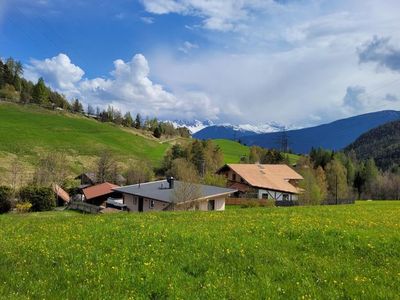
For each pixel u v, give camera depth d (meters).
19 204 67.75
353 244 16.88
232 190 67.06
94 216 30.59
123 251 15.56
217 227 21.44
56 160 105.31
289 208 37.97
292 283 12.19
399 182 142.88
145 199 66.25
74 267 13.66
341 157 177.50
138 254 15.18
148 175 115.75
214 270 13.41
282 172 110.44
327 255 15.56
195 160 131.38
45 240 17.95
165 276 12.67
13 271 13.27
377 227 22.03
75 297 10.98
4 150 123.88
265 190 96.06
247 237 18.23
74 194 97.69
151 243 16.95
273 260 14.59
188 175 85.12
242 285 11.91
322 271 13.34
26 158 121.25
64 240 17.84
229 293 11.28
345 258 15.10
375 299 10.88
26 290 11.50
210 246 16.34
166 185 71.88
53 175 96.44
